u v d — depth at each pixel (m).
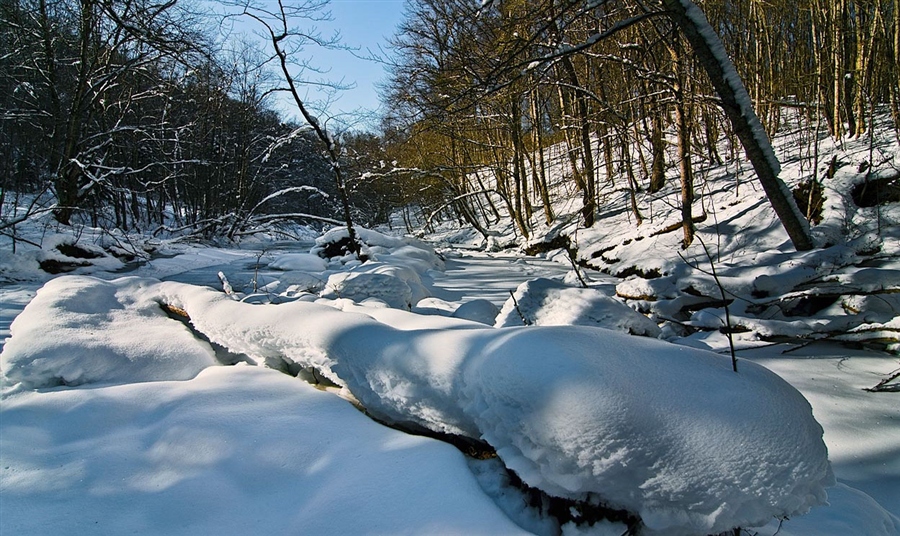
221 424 2.47
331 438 2.41
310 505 2.02
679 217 12.84
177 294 4.19
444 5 13.41
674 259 10.84
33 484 2.15
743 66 14.27
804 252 8.39
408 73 15.93
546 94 19.91
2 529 1.91
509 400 2.01
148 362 3.41
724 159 16.45
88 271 11.70
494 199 29.25
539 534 1.95
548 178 25.83
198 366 3.47
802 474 1.80
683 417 1.83
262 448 2.33
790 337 5.50
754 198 11.80
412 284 8.20
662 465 1.77
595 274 12.94
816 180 10.20
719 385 1.97
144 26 14.88
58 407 2.73
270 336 3.16
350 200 30.31
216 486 2.13
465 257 18.05
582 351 2.03
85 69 14.78
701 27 6.91
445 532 1.85
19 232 12.30
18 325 3.65
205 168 22.92
